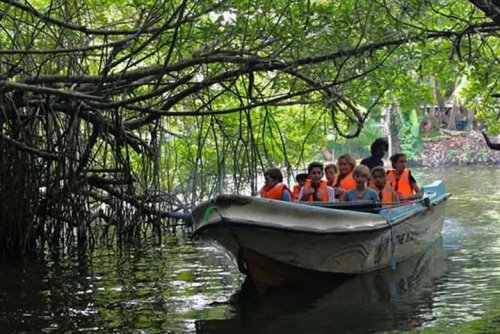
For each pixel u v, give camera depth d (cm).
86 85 1173
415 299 924
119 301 951
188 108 1474
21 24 1259
